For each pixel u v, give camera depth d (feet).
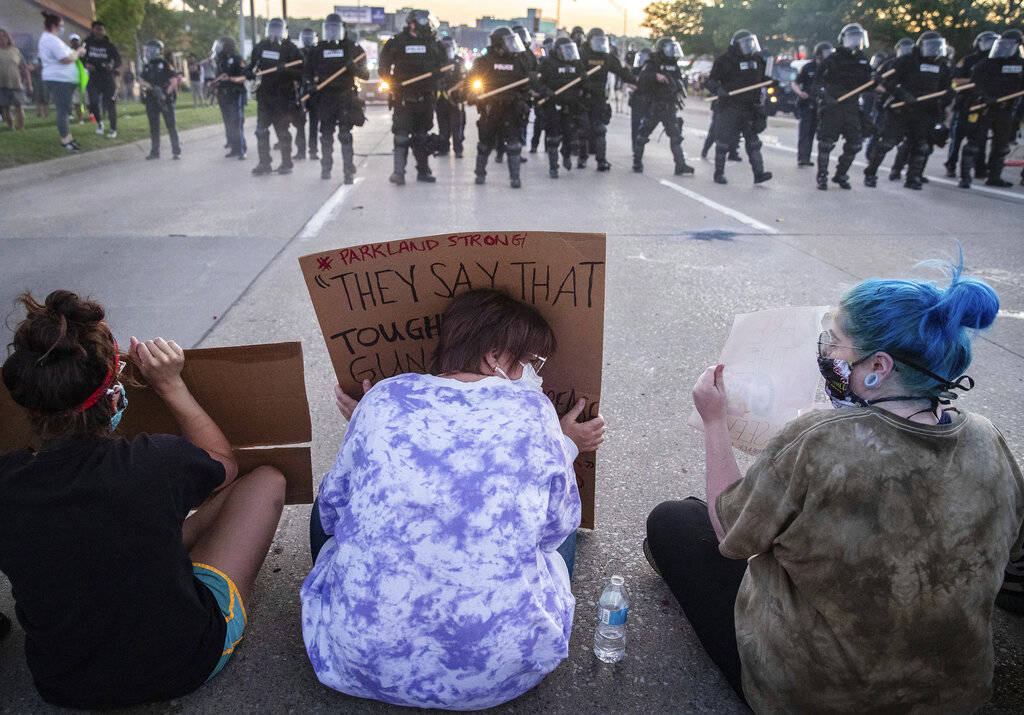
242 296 16.92
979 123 32.81
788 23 116.47
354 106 32.37
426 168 33.45
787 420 6.29
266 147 35.14
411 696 5.77
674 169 39.01
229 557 6.72
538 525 5.54
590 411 7.44
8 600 7.55
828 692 5.39
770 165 41.81
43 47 37.93
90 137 44.47
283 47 34.37
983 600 5.05
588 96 36.42
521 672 5.80
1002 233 24.39
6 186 31.12
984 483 4.89
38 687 5.94
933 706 5.36
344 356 7.16
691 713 6.47
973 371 13.34
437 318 7.04
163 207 27.12
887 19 100.12
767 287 18.02
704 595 6.78
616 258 20.34
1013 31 32.37
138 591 5.56
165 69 40.47
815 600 5.19
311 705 6.46
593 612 7.54
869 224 25.53
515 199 29.27
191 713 6.36
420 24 31.58
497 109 31.42
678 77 36.17
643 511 9.19
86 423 5.45
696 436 11.00
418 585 5.40
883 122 33.22
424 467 5.42
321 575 6.32
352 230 23.57
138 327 15.03
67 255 20.30
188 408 6.85
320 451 10.40
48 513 5.34
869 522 4.84
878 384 4.94
